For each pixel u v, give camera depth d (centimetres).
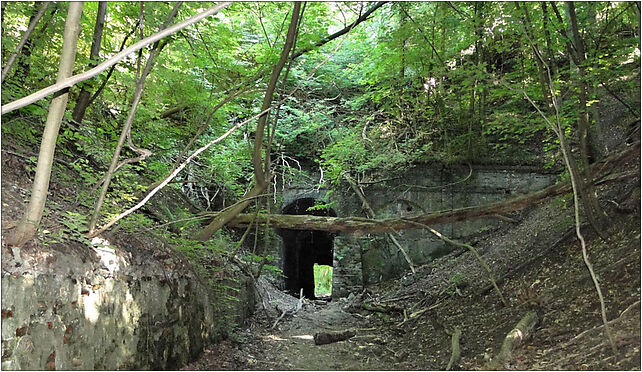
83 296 383
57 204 464
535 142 1334
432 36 926
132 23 686
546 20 696
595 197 705
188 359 569
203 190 1250
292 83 1273
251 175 1235
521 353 504
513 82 830
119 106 725
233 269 919
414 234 1349
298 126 1325
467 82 804
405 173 1352
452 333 683
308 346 786
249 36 1102
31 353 319
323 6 793
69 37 341
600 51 709
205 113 873
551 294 621
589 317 517
